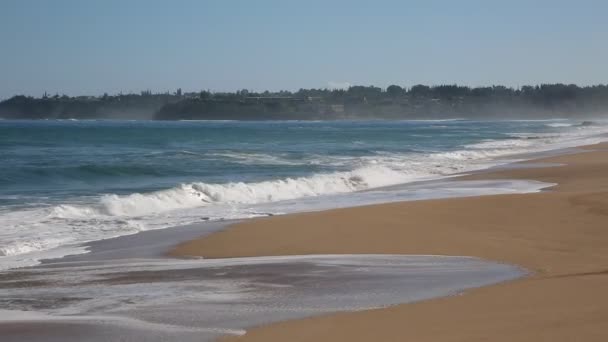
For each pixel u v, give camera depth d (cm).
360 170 3372
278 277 1290
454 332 890
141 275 1320
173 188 2559
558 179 3141
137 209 2264
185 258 1494
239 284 1239
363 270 1341
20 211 2150
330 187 2967
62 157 4431
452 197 2480
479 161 4416
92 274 1335
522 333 862
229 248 1591
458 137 8194
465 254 1488
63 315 1048
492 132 10031
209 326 978
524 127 12850
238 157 4434
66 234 1789
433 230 1762
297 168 3791
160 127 13300
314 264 1402
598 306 977
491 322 924
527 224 1828
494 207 2078
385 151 5319
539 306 997
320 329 943
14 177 3138
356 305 1078
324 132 10269
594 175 3234
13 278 1302
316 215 1994
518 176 3331
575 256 1448
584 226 1788
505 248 1547
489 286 1173
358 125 16725
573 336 838
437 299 1097
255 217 2103
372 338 886
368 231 1755
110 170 3459
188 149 5484
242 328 965
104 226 1914
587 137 7838
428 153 5081
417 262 1412
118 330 966
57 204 2330
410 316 990
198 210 2298
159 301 1125
